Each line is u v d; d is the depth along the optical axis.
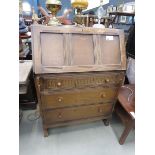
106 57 1.35
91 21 1.68
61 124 1.63
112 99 1.63
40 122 1.88
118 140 1.68
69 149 1.55
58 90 1.33
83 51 1.28
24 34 2.01
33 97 2.05
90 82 1.39
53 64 1.20
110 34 1.36
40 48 1.17
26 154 1.47
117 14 2.03
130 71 1.99
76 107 1.53
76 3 1.44
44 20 1.64
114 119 1.99
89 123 1.91
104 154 1.51
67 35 1.24
